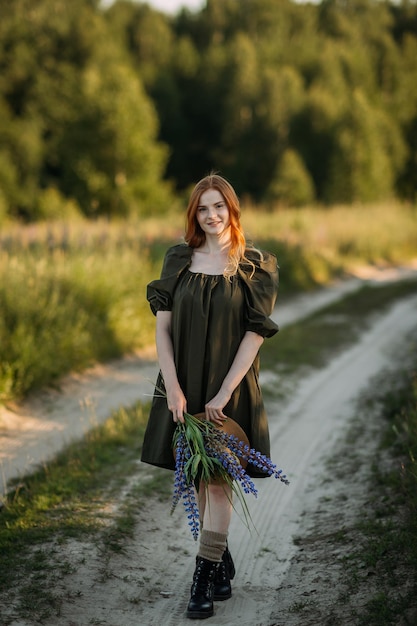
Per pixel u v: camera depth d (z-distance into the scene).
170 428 3.63
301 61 73.25
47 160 51.88
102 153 40.09
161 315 3.70
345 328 12.66
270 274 3.65
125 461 5.98
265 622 3.58
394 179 56.22
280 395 8.43
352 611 3.54
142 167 40.84
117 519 4.71
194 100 69.94
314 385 9.09
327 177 52.19
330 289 18.72
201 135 69.81
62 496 5.09
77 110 41.88
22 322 8.73
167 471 5.73
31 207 43.19
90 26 62.12
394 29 95.75
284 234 21.56
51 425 7.21
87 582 3.87
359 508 4.95
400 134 62.47
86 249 12.82
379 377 9.27
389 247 25.27
